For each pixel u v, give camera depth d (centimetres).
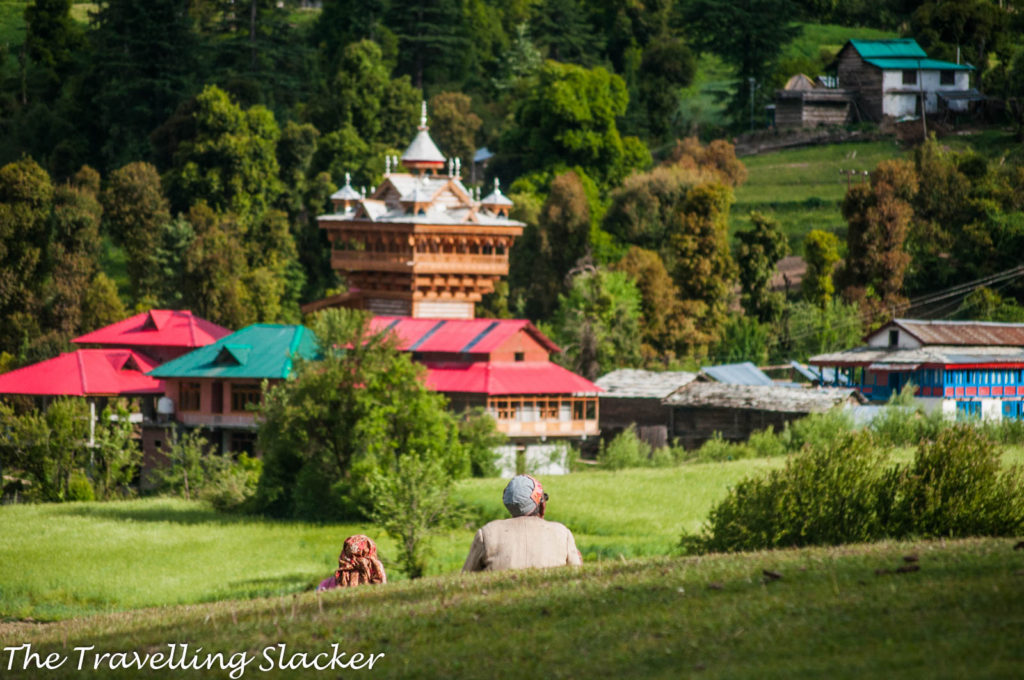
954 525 6631
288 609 3509
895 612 2638
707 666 2405
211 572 10975
